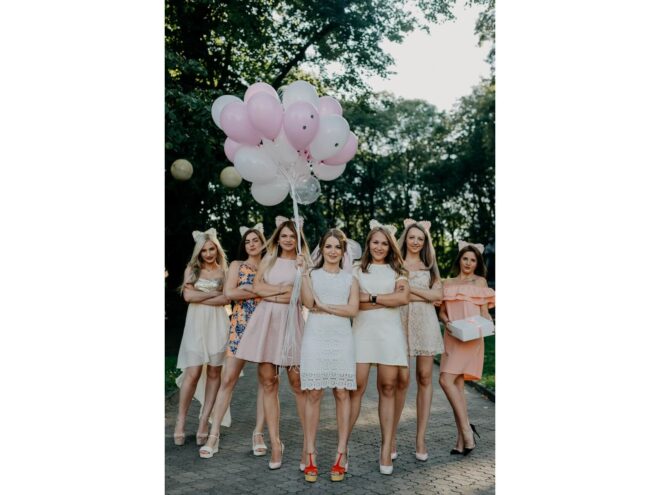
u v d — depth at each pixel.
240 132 4.45
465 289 4.84
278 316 4.53
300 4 13.98
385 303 4.34
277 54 14.28
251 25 12.98
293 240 4.59
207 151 10.77
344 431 4.30
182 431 5.12
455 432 5.53
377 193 26.89
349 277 4.36
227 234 13.36
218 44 13.26
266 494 3.95
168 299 14.27
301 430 5.66
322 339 4.25
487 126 24.83
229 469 4.46
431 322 4.68
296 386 4.53
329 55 14.94
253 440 4.87
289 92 4.67
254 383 8.28
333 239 4.35
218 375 5.19
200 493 3.96
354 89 15.45
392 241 4.46
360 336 4.42
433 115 27.09
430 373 4.68
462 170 25.58
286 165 4.68
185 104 9.44
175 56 10.05
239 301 4.91
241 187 12.21
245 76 14.01
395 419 4.64
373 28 14.98
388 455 4.36
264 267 4.62
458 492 3.97
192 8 12.05
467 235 26.72
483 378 8.16
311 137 4.34
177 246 12.75
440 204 26.78
